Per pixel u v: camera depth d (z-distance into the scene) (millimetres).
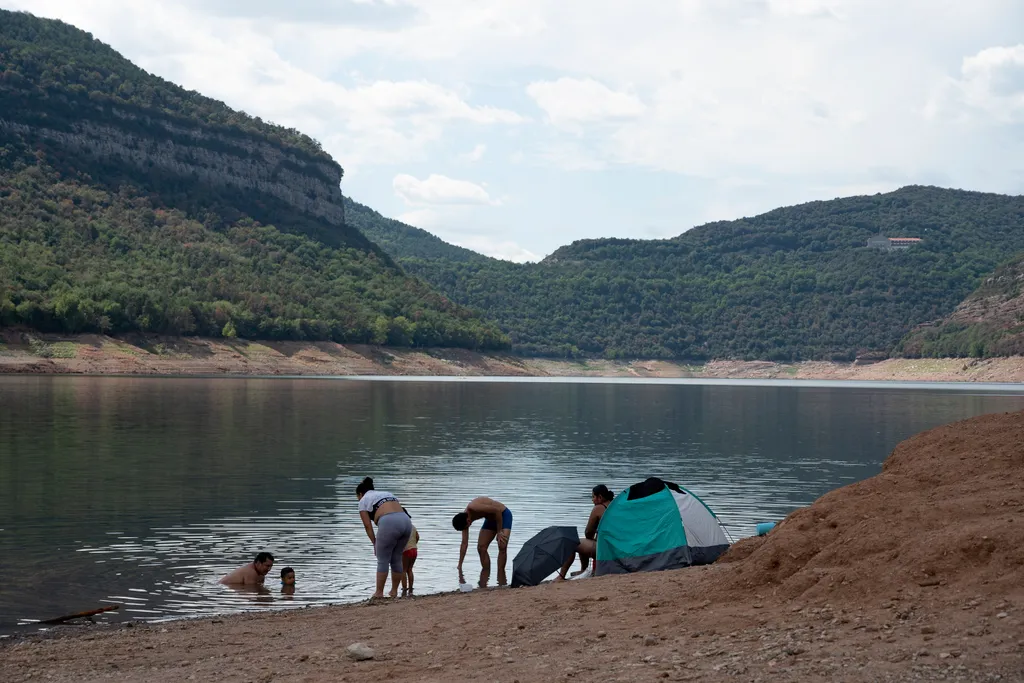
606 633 10773
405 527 16344
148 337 160125
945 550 10078
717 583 12078
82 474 32000
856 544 11055
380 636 12234
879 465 39062
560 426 60219
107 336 153125
